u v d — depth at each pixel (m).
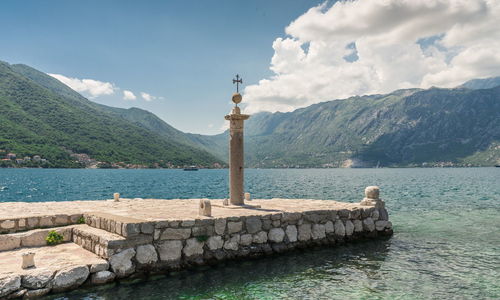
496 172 152.12
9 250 12.29
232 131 17.61
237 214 14.65
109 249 11.08
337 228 17.20
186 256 12.72
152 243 12.03
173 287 10.95
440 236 19.03
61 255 11.67
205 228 13.25
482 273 12.70
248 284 11.41
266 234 14.88
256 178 110.56
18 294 9.38
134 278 11.48
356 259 14.48
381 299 10.27
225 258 13.60
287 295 10.53
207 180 91.94
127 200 21.72
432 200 37.66
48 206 18.11
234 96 17.59
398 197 41.25
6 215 14.11
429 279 12.05
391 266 13.56
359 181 86.25
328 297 10.41
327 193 49.03
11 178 88.69
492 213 27.64
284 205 18.67
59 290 10.04
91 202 20.47
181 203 19.70
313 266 13.45
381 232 18.95
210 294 10.49
